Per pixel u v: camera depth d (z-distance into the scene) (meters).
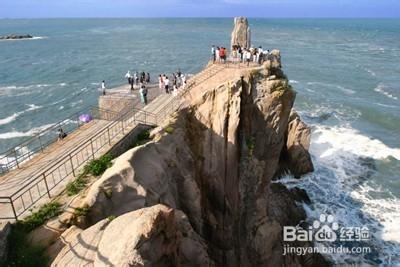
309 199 33.25
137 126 22.67
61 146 20.34
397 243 28.42
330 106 58.91
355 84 73.88
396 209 32.50
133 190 14.93
